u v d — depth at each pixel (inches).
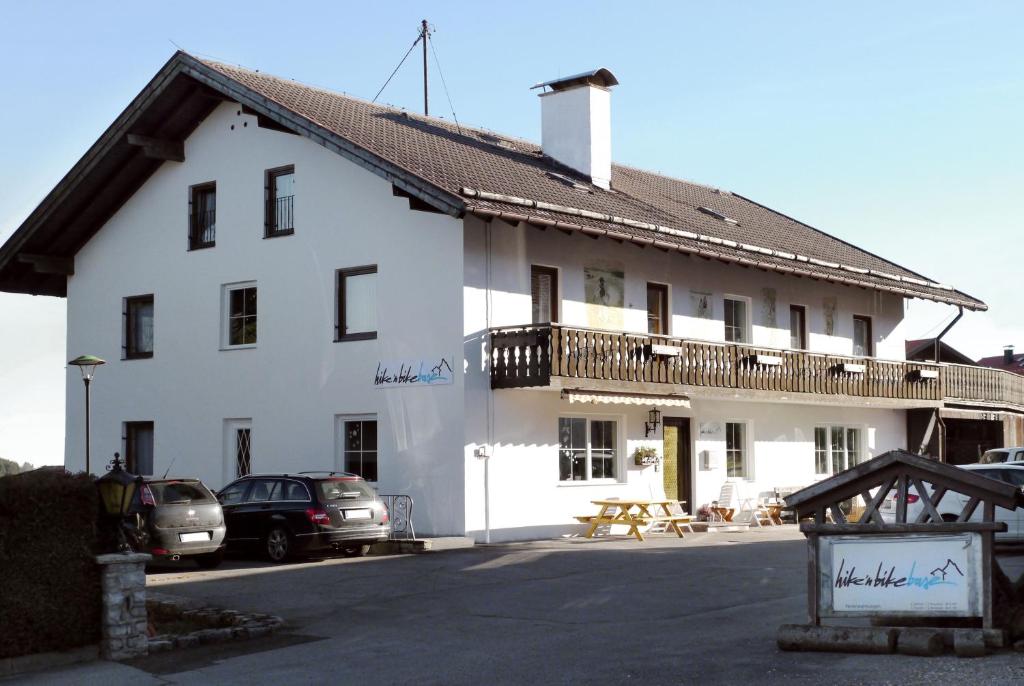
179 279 1090.1
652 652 432.1
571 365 894.4
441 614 556.1
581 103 1146.0
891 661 383.2
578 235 987.9
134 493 485.4
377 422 937.5
